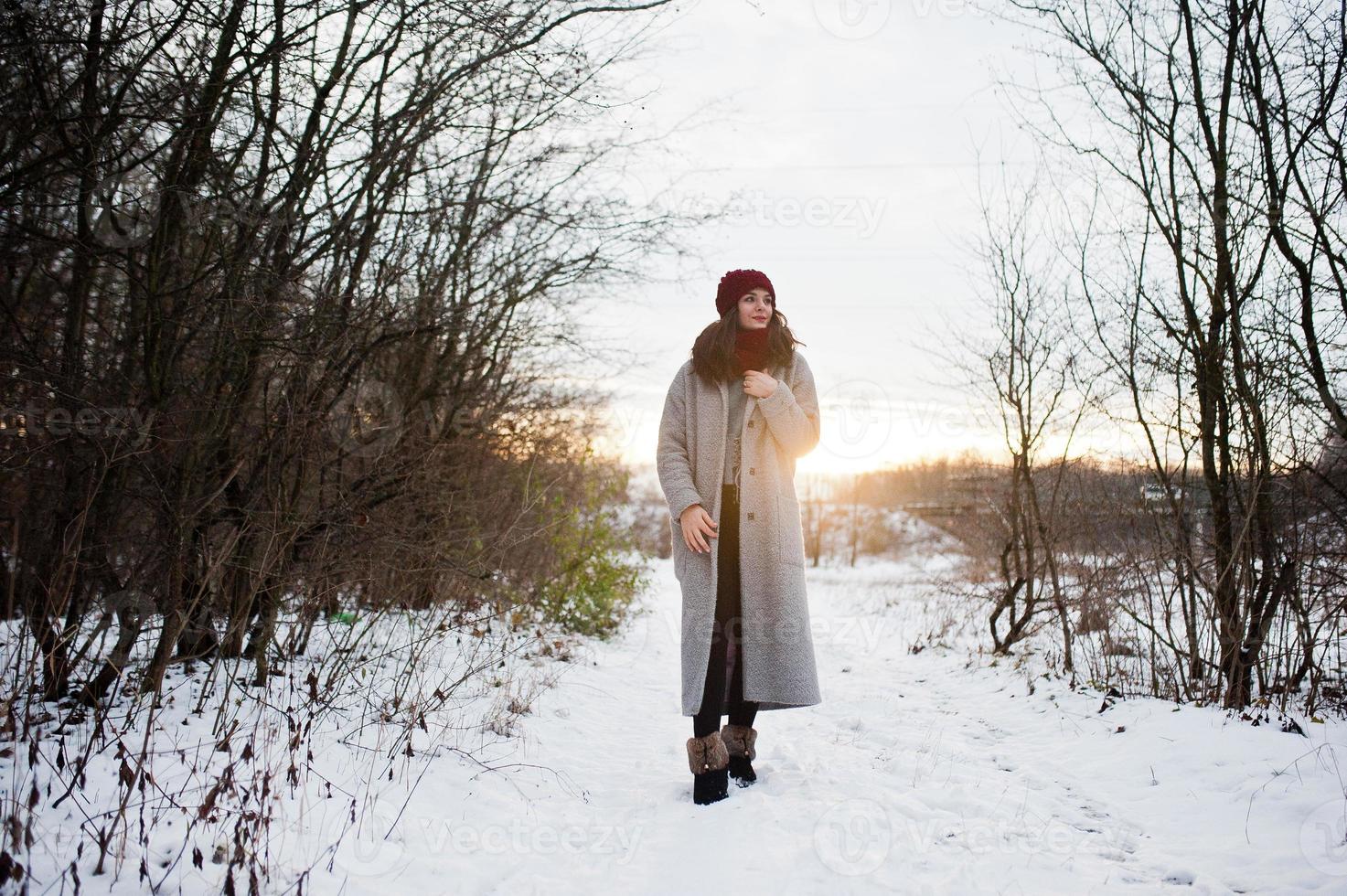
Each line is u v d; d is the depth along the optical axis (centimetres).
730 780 313
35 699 308
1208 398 442
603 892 221
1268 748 326
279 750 300
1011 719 450
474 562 478
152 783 228
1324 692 420
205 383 367
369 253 459
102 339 355
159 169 344
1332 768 300
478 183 546
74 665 322
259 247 378
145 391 347
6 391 312
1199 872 229
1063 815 286
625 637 830
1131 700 445
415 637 493
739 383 315
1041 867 235
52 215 319
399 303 472
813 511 2845
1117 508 518
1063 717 433
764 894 218
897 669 655
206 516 380
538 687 489
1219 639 428
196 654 387
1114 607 513
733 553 304
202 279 353
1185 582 453
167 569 346
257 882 198
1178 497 459
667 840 257
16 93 299
